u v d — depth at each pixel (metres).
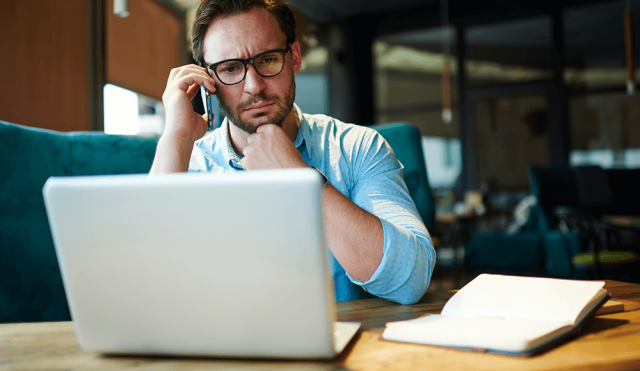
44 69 2.42
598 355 0.51
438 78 7.14
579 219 3.50
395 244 0.79
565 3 6.16
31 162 1.27
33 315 1.24
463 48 6.69
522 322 0.59
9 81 2.22
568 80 6.30
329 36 7.13
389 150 1.16
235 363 0.52
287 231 0.47
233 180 0.46
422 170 1.41
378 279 0.80
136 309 0.52
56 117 2.50
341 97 7.05
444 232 5.91
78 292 0.53
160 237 0.49
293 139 1.16
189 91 1.05
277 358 0.53
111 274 0.51
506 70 6.59
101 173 1.33
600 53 6.27
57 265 1.29
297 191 0.46
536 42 6.41
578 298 0.63
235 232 0.48
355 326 0.64
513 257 3.54
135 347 0.54
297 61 1.11
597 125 6.28
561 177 3.89
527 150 6.45
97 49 2.79
